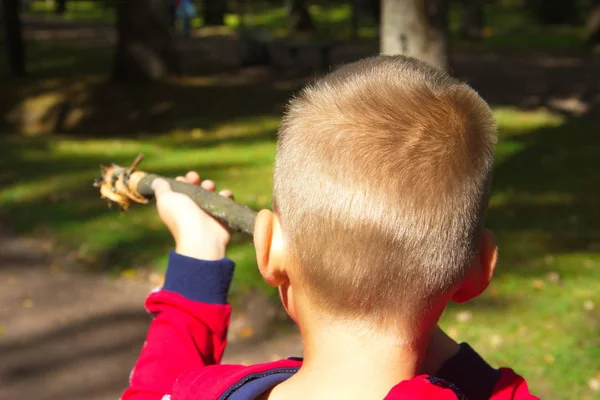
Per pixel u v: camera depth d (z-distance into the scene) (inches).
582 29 1396.4
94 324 225.5
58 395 188.1
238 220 46.4
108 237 280.7
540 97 607.2
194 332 44.0
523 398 34.8
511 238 270.7
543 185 344.2
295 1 1327.5
